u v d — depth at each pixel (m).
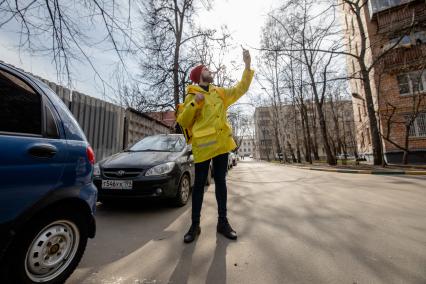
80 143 2.05
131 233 2.87
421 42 14.50
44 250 1.66
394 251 2.21
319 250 2.27
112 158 4.27
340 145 36.72
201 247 2.40
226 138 2.66
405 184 6.42
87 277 1.85
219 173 2.78
